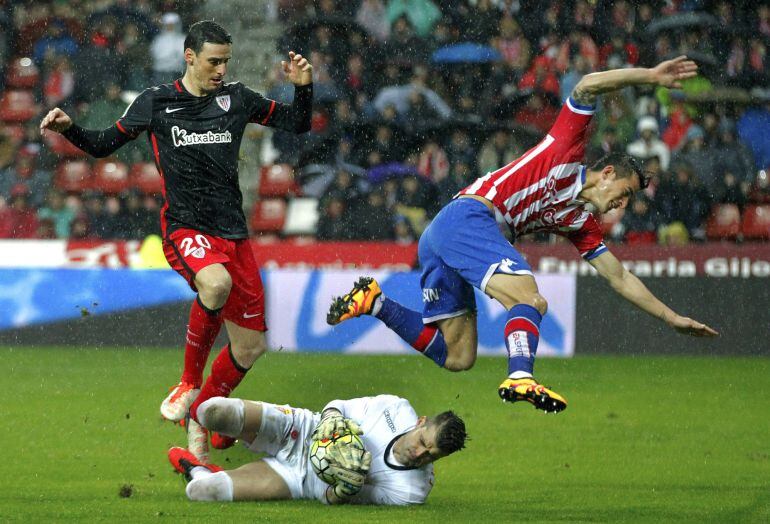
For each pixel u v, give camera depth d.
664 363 41.12
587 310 43.22
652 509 18.50
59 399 31.58
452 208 18.80
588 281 43.25
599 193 18.84
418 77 51.31
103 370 37.50
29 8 55.34
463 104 51.41
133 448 24.56
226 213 20.08
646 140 49.94
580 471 22.52
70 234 49.72
